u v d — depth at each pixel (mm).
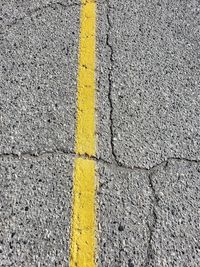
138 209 2416
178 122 2828
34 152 2613
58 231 2305
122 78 3021
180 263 2248
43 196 2430
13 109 2803
